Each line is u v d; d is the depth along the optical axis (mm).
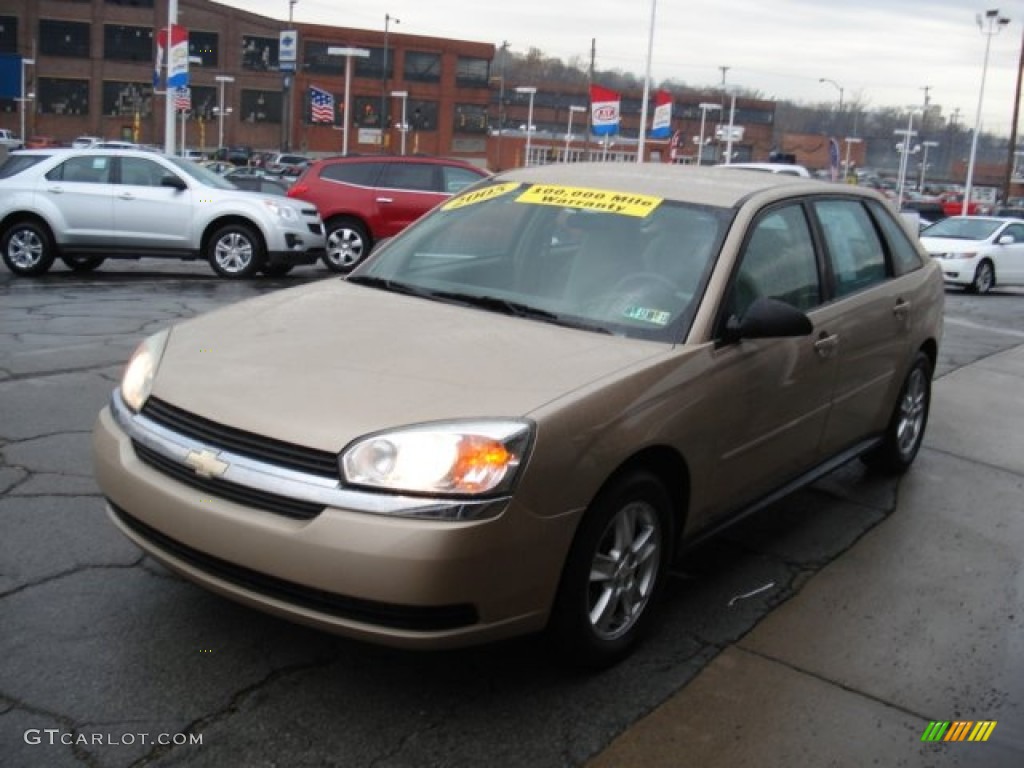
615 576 3514
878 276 5457
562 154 88062
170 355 3637
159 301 11023
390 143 81375
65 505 4754
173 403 3328
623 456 3336
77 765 2889
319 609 3031
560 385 3307
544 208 4566
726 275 4000
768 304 3877
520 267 4328
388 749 3055
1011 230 20109
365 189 15375
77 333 8828
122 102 77938
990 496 5879
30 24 75188
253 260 13625
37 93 76375
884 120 108188
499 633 3107
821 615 4176
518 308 4074
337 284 4531
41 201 13000
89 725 3074
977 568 4770
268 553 3000
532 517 3062
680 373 3645
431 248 4633
